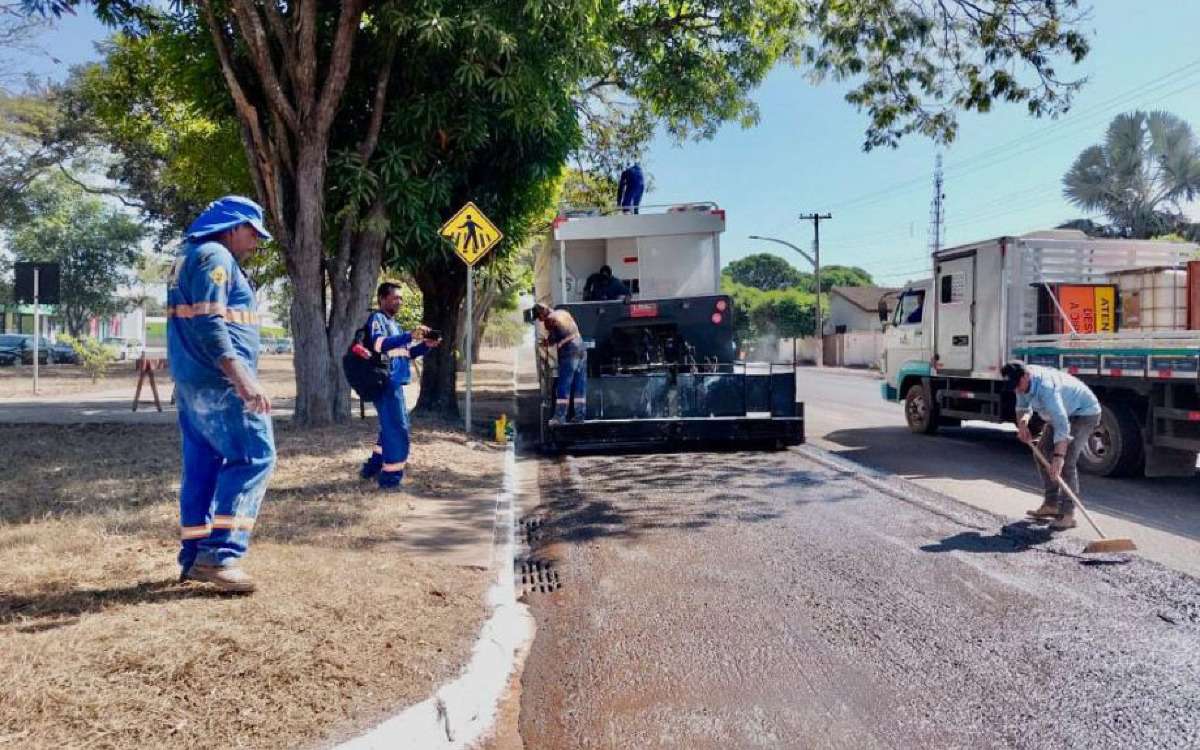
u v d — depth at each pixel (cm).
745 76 1564
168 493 675
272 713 314
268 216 1100
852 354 4691
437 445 1034
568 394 1084
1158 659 409
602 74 1370
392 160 1100
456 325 1433
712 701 371
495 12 993
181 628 371
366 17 1148
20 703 297
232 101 1152
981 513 723
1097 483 886
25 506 624
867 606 489
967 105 1290
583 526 689
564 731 346
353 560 512
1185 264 1069
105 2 1112
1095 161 3591
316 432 1030
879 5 1252
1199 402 821
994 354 1116
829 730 344
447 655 381
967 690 378
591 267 1310
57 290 1847
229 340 404
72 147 2709
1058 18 1190
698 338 1202
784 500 783
